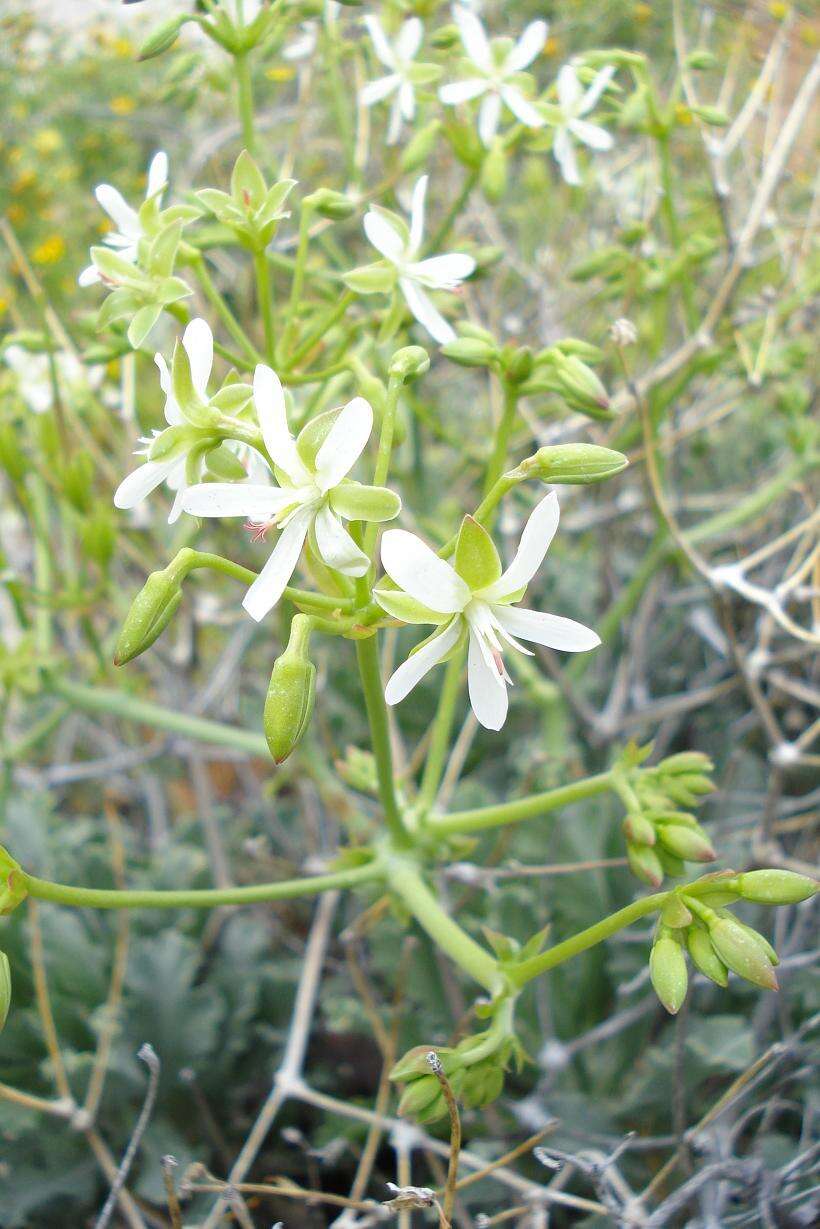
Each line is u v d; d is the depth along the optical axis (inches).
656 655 11.3
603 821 8.6
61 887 5.4
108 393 9.8
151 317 5.7
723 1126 6.7
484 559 4.6
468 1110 7.7
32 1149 8.3
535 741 9.6
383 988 9.0
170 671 10.3
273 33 7.3
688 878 8.3
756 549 10.9
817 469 9.6
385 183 8.1
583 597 11.0
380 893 8.4
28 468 8.8
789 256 9.7
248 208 5.9
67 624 11.2
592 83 7.2
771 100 10.0
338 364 6.2
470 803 9.2
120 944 8.9
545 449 4.9
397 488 11.1
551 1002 8.4
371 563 4.6
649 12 11.2
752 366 9.4
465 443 10.9
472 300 10.0
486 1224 5.6
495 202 7.1
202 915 9.5
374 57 8.4
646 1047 8.2
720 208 8.4
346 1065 8.9
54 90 16.8
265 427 4.6
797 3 10.6
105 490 10.5
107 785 11.9
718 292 8.9
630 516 11.3
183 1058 8.6
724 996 8.3
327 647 10.7
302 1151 8.4
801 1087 7.6
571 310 10.8
